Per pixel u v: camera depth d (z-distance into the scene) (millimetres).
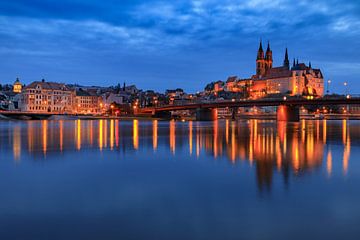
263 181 21453
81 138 54750
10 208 15906
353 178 22266
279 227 13531
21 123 125812
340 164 27938
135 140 51375
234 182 21234
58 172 24672
